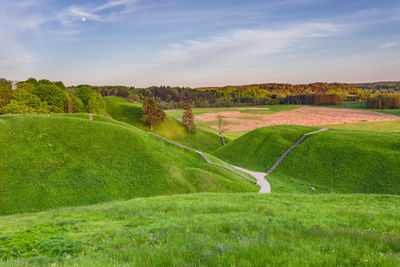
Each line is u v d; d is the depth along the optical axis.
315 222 13.41
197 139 110.25
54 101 78.25
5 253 9.80
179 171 44.41
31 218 16.61
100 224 13.43
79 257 8.12
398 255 7.09
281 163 61.81
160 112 113.00
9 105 63.25
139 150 46.53
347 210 16.70
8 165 34.06
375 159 54.03
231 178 47.38
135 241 9.97
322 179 53.31
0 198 29.38
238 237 9.55
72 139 43.75
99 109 96.94
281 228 11.85
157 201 21.89
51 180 33.81
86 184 34.91
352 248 7.49
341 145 61.53
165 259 6.57
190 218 14.06
